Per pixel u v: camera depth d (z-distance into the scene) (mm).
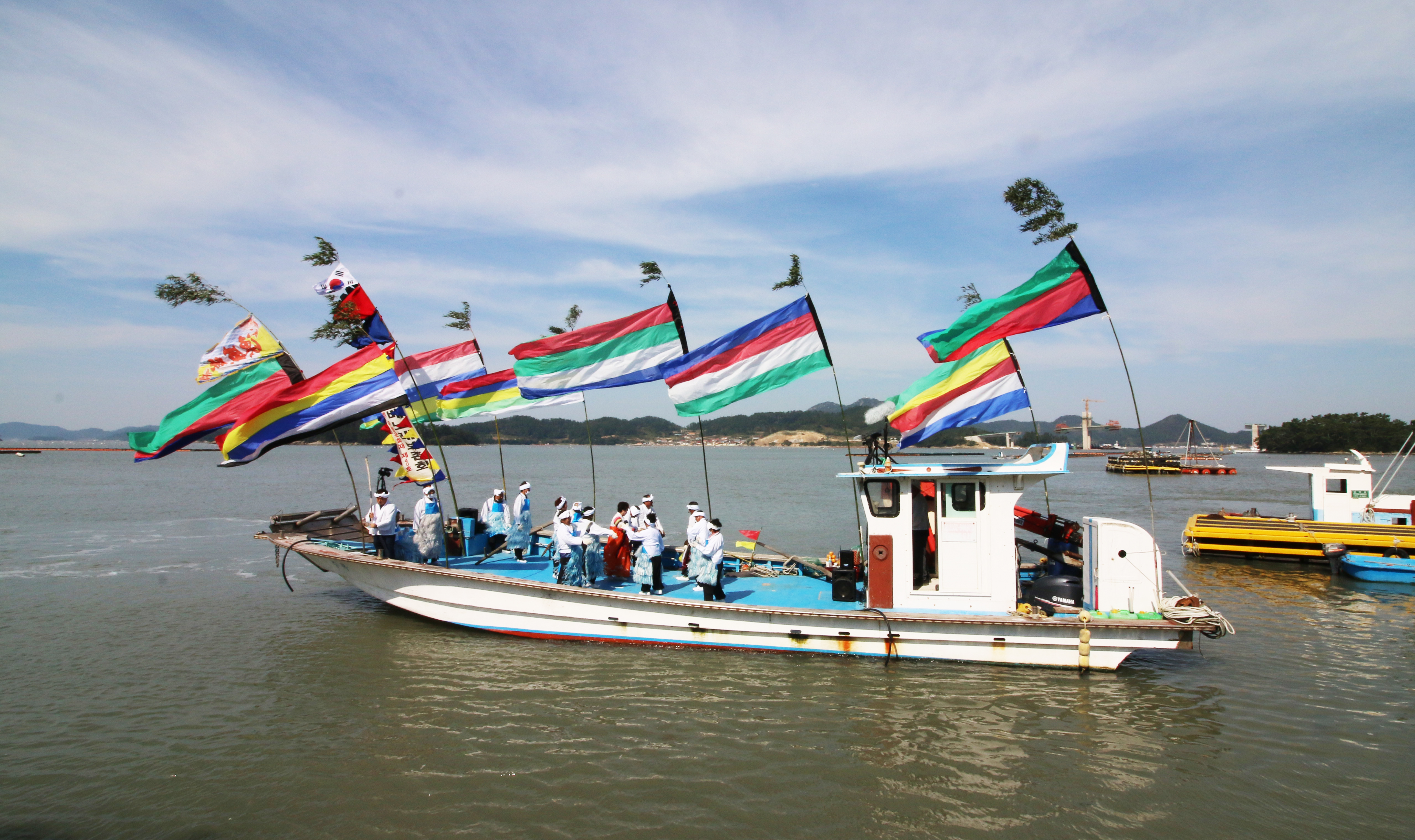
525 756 9367
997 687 11344
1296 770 9133
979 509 12109
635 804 8266
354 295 14641
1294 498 50406
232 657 13203
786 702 10875
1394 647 14203
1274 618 16656
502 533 16922
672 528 31281
